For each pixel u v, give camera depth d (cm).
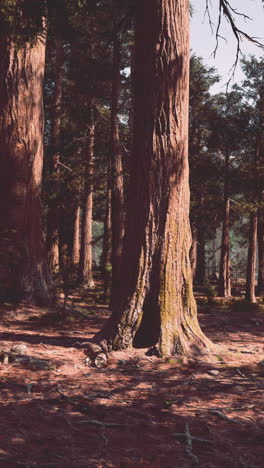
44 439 404
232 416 479
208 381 587
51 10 1048
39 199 1195
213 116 2577
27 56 1178
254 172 2498
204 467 371
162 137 719
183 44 723
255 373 631
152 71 720
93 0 1077
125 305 707
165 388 558
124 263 733
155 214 717
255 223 2516
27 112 1177
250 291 2497
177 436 425
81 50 1794
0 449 376
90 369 618
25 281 1103
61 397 506
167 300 700
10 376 564
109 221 2681
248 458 390
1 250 1064
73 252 2791
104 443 405
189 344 693
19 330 871
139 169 731
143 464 369
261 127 2495
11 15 1011
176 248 715
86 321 1052
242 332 983
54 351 681
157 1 714
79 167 2370
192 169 2628
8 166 1155
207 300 1919
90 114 2061
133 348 686
